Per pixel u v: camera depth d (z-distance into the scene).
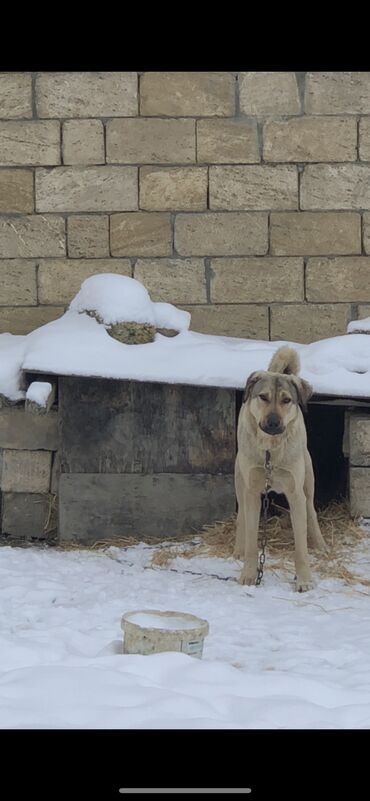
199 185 7.00
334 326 7.02
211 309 7.03
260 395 5.59
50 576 5.79
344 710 4.09
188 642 4.66
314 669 4.72
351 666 4.78
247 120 6.98
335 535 6.24
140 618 4.76
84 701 4.03
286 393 5.59
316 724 3.93
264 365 6.28
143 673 4.44
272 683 4.37
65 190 7.01
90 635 4.97
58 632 4.96
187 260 7.02
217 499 6.34
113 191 7.01
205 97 6.98
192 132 6.98
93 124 6.98
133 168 7.00
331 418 6.80
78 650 4.83
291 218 7.00
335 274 7.01
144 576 5.84
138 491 6.36
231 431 6.33
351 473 6.32
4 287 7.04
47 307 7.05
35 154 7.00
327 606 5.43
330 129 6.98
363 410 6.45
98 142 6.99
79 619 5.19
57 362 6.26
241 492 5.98
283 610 5.38
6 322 7.05
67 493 6.36
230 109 6.98
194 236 7.01
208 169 7.00
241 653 4.89
